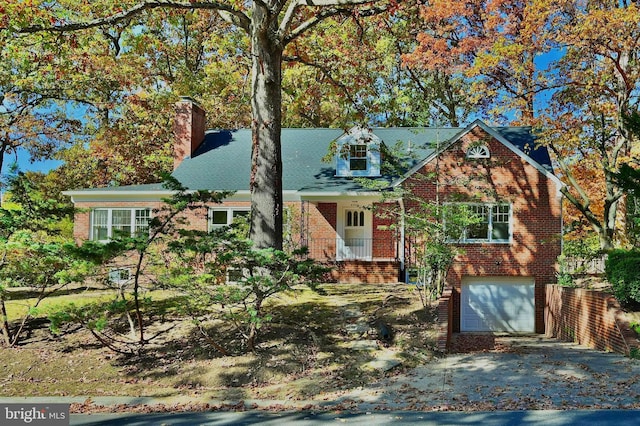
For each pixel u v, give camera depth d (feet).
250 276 39.27
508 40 75.56
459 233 56.08
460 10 80.79
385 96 113.80
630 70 67.62
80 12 59.93
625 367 39.17
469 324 69.10
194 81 107.14
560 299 61.16
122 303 39.29
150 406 32.04
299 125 119.75
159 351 41.04
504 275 68.49
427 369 39.29
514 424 26.81
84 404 32.40
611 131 75.61
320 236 76.02
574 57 67.51
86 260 36.40
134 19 62.18
